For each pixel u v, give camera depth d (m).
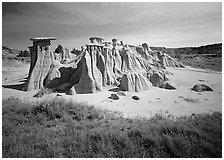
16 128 7.01
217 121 7.35
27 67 39.16
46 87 17.66
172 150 5.36
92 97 14.74
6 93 16.14
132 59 25.52
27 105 9.56
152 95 16.03
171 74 26.78
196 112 11.00
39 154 5.17
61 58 32.06
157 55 40.31
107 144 5.69
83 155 5.17
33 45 20.03
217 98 15.13
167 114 10.47
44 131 6.68
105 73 18.91
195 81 22.89
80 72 18.47
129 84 17.02
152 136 6.04
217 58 50.28
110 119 8.56
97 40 25.39
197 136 6.20
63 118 8.25
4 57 43.78
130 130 6.64
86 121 8.02
